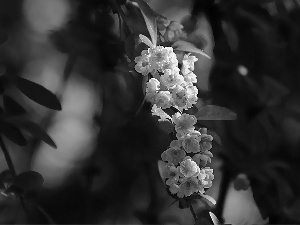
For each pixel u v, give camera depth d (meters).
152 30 0.94
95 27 1.09
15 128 1.00
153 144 1.19
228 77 1.17
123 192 1.25
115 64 1.09
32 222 1.02
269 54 1.18
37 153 1.26
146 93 0.94
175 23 1.01
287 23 1.18
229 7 1.16
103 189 1.25
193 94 0.92
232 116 0.95
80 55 1.10
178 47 0.96
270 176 1.17
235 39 1.17
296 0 1.19
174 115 0.93
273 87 1.16
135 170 1.23
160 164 0.93
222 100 1.16
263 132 1.17
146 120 1.17
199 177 0.91
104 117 1.16
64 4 1.26
